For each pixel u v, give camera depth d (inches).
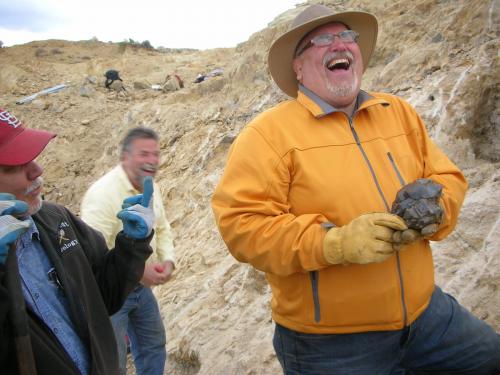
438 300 96.7
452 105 181.6
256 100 435.5
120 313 142.2
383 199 88.6
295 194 89.6
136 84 824.3
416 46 262.5
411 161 95.4
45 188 614.2
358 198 87.4
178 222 358.9
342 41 93.7
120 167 142.9
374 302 86.5
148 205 89.6
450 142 177.5
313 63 94.3
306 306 89.0
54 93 798.5
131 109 653.3
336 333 88.5
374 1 341.7
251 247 86.2
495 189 150.5
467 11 243.0
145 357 155.7
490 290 127.0
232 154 92.7
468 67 202.1
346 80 91.8
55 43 1152.8
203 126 478.6
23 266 77.5
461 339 94.7
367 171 89.4
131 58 1012.5
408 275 89.3
